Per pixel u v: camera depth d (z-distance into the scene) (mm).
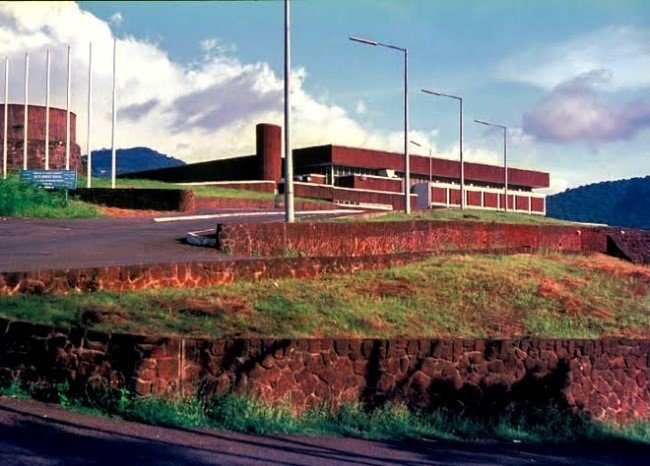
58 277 15031
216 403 11883
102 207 38844
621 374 15344
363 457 10664
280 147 82000
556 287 20859
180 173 93125
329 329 14539
